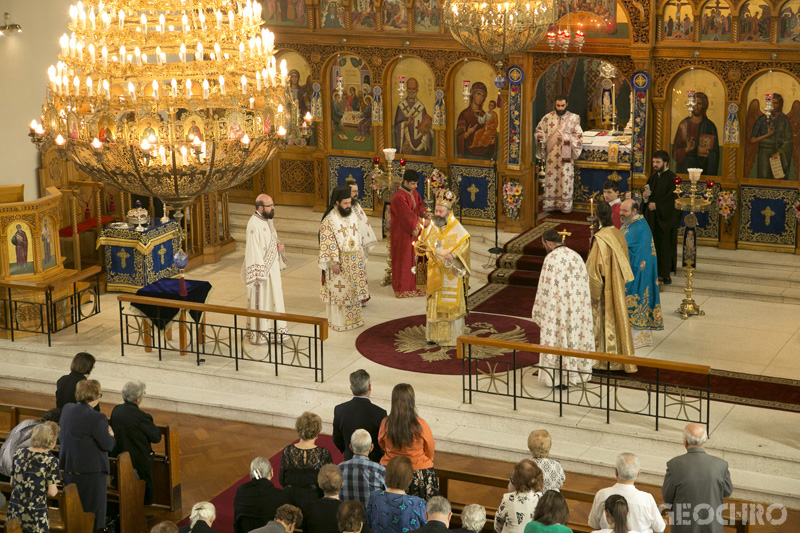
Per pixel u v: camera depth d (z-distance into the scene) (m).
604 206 13.21
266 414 13.31
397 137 20.20
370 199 20.73
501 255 18.19
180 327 14.41
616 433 11.87
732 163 17.75
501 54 14.52
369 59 19.91
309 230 20.00
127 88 9.62
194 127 9.40
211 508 8.14
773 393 12.84
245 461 12.37
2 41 15.92
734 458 11.39
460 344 12.45
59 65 9.71
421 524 8.23
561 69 22.47
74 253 17.14
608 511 7.77
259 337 14.89
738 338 14.83
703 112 17.80
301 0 20.23
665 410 12.07
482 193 19.69
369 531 8.68
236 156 9.65
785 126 17.28
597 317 13.35
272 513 8.82
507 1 14.02
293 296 17.14
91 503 10.11
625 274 13.18
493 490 11.51
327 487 8.34
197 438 13.02
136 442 10.66
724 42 17.23
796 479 11.12
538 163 20.14
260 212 14.59
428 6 19.17
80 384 10.16
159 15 9.91
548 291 12.69
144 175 9.46
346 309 15.43
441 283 14.37
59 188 17.66
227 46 10.44
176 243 17.80
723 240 18.14
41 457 9.23
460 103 19.48
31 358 14.87
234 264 19.05
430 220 14.40
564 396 12.89
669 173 16.73
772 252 17.83
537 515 7.66
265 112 9.74
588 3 17.89
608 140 20.42
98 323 15.92
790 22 16.77
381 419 10.01
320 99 20.55
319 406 13.38
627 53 17.83
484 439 12.26
